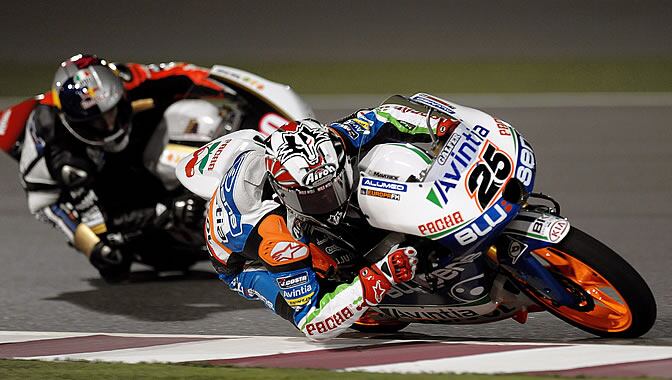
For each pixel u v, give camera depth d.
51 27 83.19
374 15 87.12
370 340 16.97
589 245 15.41
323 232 16.27
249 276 17.03
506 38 76.44
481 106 51.62
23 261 26.22
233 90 23.20
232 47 74.94
